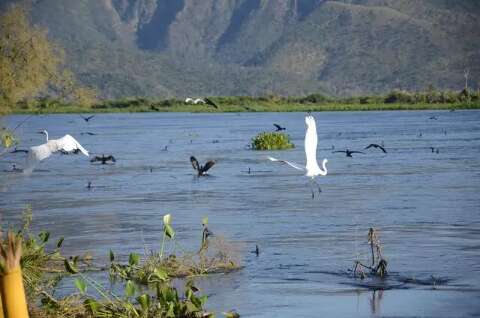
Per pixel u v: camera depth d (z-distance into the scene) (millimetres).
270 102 178125
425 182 37062
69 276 19016
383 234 23984
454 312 16156
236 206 30578
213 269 19703
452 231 24312
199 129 98375
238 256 20641
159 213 29062
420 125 93375
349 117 127375
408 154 53188
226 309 16562
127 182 39969
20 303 8242
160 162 51656
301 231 24781
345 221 26531
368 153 54531
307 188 36094
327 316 16062
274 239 23422
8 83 26672
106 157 50844
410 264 20031
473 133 75312
